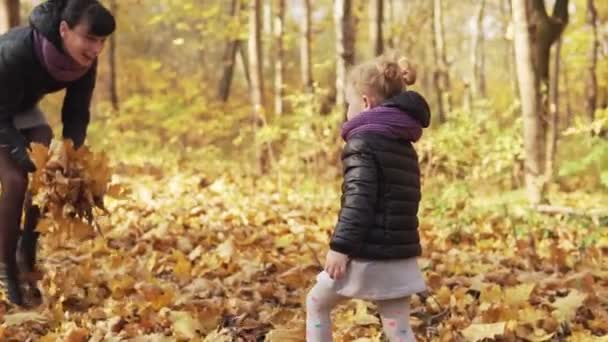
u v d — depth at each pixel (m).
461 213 7.43
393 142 3.14
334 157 10.55
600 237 6.45
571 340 4.06
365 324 4.19
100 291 4.81
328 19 21.80
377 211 3.12
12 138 4.33
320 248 6.37
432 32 22.38
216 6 17.75
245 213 7.97
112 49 18.94
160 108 16.30
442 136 9.03
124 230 6.73
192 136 18.45
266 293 4.91
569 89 20.55
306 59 14.04
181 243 6.31
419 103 3.20
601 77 15.38
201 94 20.17
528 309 4.28
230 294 4.87
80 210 4.22
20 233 4.83
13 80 4.27
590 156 6.81
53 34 4.23
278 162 11.98
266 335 4.02
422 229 7.04
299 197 9.31
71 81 4.52
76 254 5.84
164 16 17.33
